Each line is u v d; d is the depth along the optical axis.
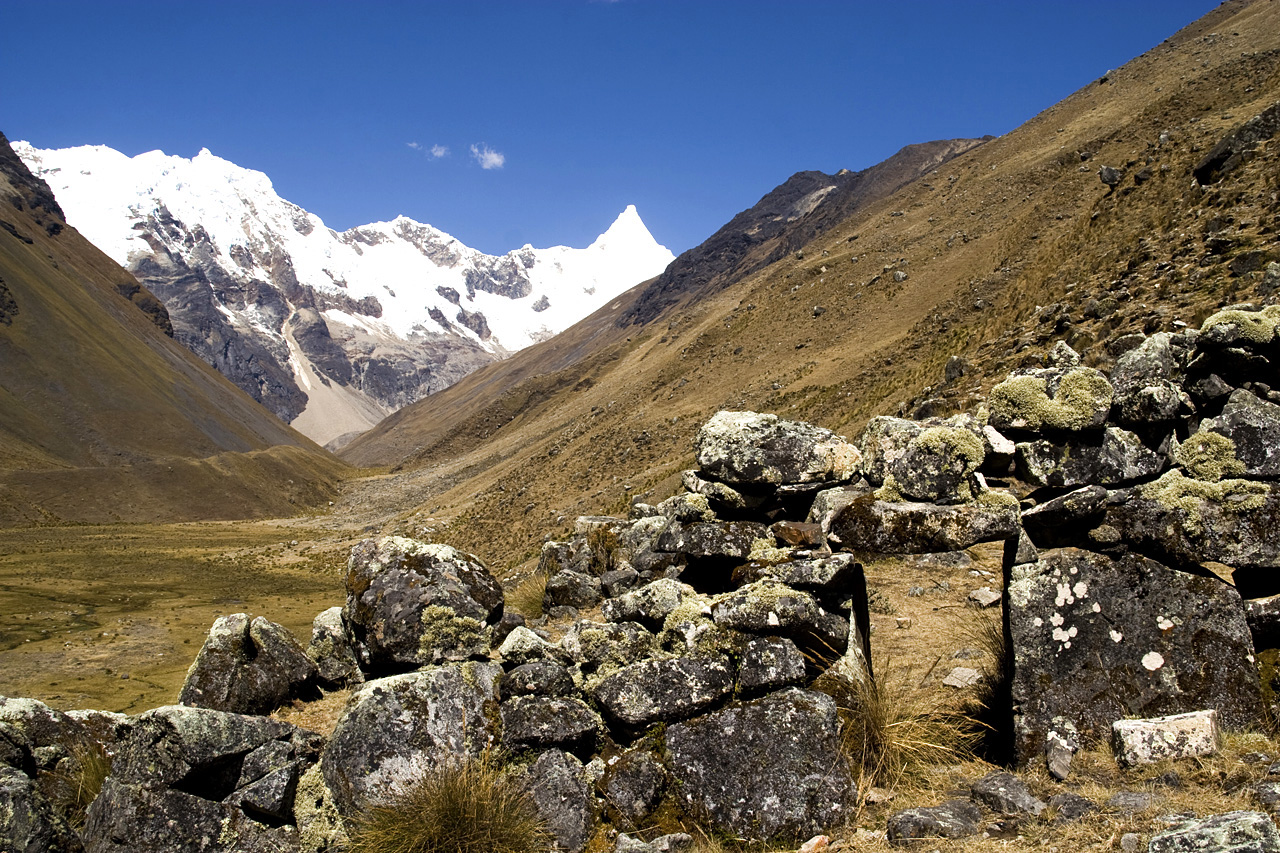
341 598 67.31
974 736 6.25
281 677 7.10
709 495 7.12
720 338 99.38
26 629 50.75
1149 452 6.02
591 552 11.89
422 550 7.47
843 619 6.24
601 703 6.05
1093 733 5.57
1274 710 5.37
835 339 73.81
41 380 190.12
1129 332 18.52
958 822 4.93
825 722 5.72
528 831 5.33
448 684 6.07
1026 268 43.12
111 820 5.30
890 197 129.88
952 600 9.92
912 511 6.03
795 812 5.48
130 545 108.12
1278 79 50.66
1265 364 5.75
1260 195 23.08
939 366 33.38
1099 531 5.84
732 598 6.26
